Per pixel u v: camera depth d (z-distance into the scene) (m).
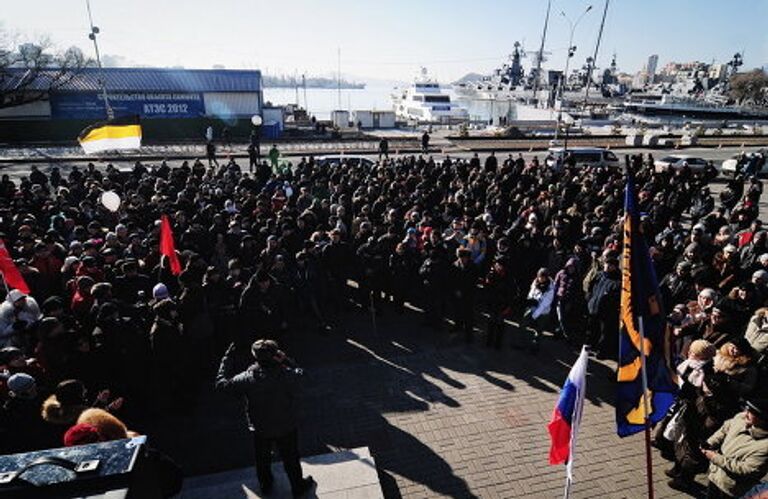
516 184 16.89
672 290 8.07
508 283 8.28
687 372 5.52
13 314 6.29
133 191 13.85
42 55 37.28
